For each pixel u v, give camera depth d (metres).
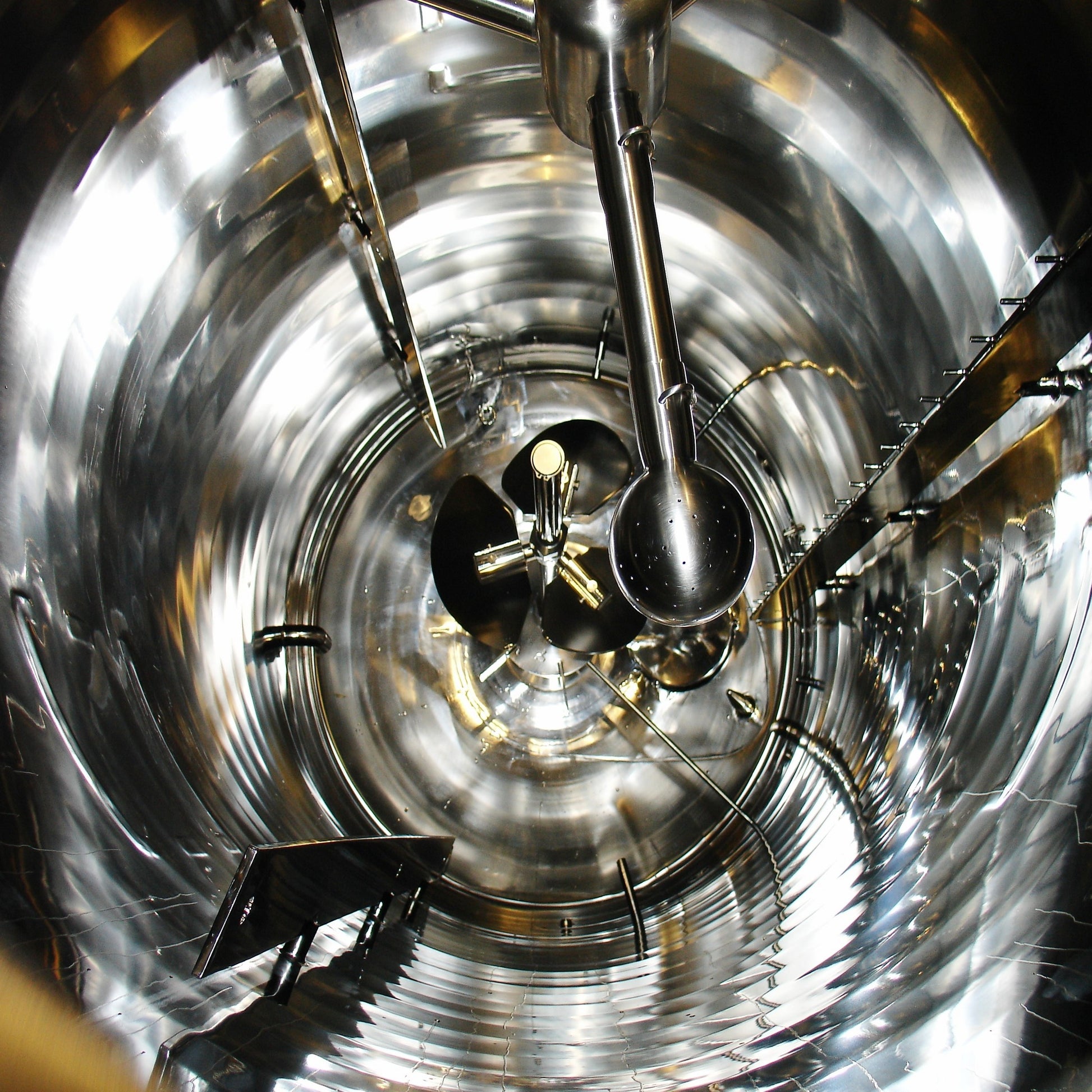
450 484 1.16
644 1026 0.69
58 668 0.57
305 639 0.98
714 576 0.62
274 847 0.57
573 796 1.06
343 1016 0.62
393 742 1.06
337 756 1.02
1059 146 0.61
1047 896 0.52
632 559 0.63
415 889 0.89
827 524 0.96
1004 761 0.62
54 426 0.62
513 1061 0.62
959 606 0.75
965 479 0.74
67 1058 0.47
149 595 0.73
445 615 1.12
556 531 0.94
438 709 1.09
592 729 1.09
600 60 0.56
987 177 0.67
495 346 1.11
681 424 0.60
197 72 0.66
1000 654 0.68
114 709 0.62
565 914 1.00
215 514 0.86
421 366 1.00
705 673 1.09
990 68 0.63
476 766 1.07
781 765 0.99
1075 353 0.61
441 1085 0.57
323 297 0.89
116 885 0.54
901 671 0.82
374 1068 0.57
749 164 0.80
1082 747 0.55
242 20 0.67
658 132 0.82
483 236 0.95
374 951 0.75
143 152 0.66
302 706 1.00
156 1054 0.50
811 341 0.89
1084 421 0.62
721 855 0.98
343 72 0.71
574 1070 0.61
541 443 0.86
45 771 0.53
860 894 0.70
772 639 1.08
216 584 0.86
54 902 0.50
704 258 0.92
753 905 0.84
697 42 0.73
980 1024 0.51
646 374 0.59
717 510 0.61
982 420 0.70
